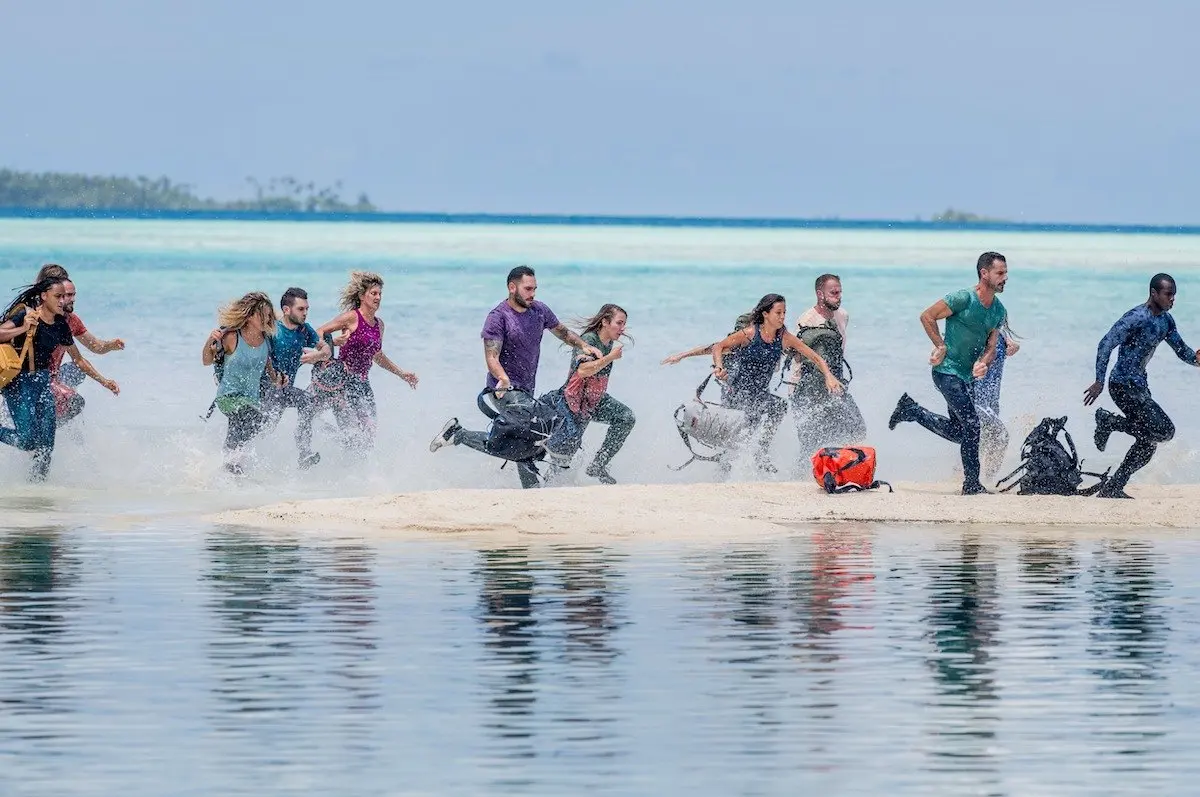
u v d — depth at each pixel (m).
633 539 45.25
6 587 38.28
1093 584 39.16
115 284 148.12
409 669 31.22
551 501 49.66
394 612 35.88
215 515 49.16
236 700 29.23
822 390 59.94
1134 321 52.09
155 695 29.48
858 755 26.42
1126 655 32.41
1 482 57.91
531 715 28.44
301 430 61.62
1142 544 44.91
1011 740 27.14
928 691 29.89
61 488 56.56
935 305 53.34
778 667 31.48
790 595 37.78
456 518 47.66
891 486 54.34
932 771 25.69
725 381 59.88
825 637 33.78
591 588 38.44
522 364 58.16
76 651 32.41
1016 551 43.66
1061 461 53.38
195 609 36.03
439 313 120.44
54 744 26.81
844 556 42.78
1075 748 26.75
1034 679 30.70
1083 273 180.62
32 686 30.00
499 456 56.00
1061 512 49.53
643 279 162.00
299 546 43.94
